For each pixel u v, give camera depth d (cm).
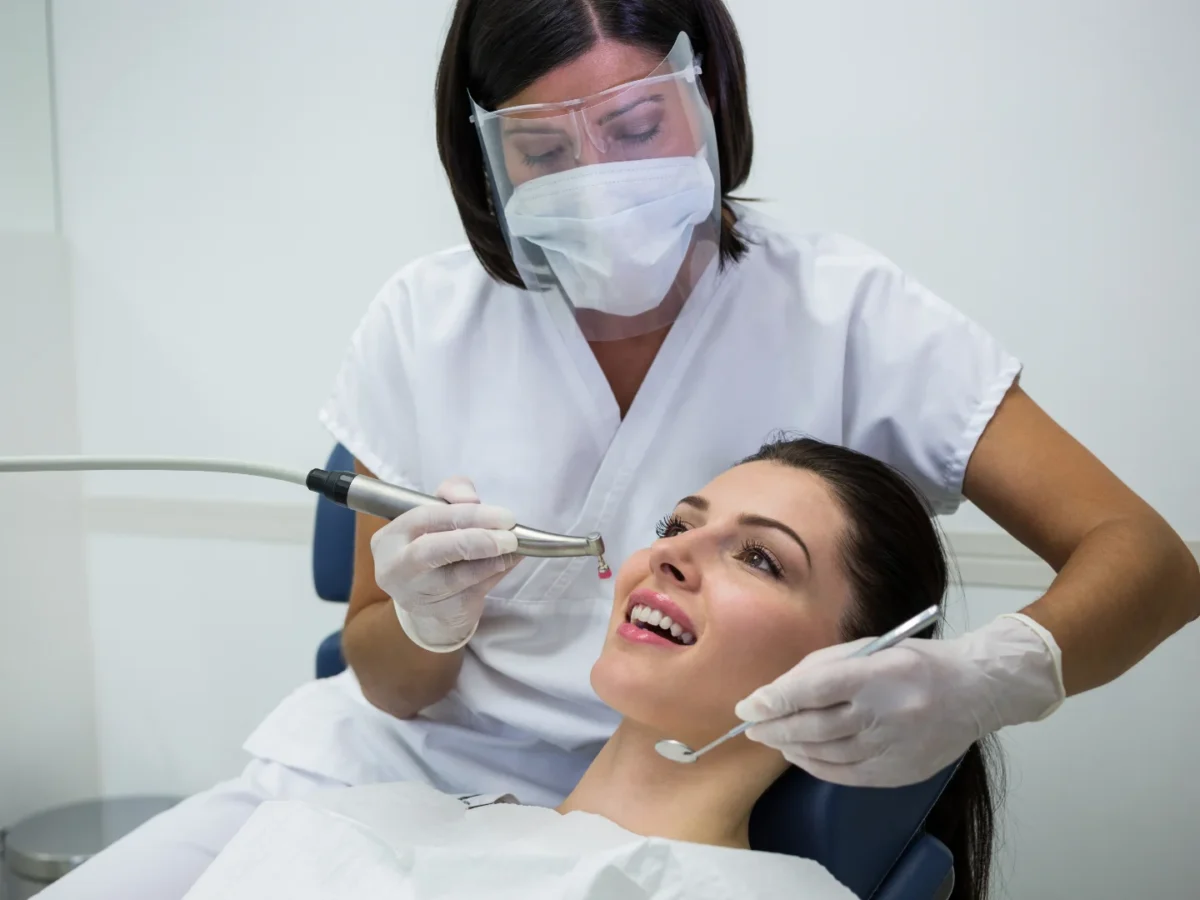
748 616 104
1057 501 120
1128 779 204
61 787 268
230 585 263
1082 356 201
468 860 97
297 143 248
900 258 210
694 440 130
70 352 266
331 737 142
